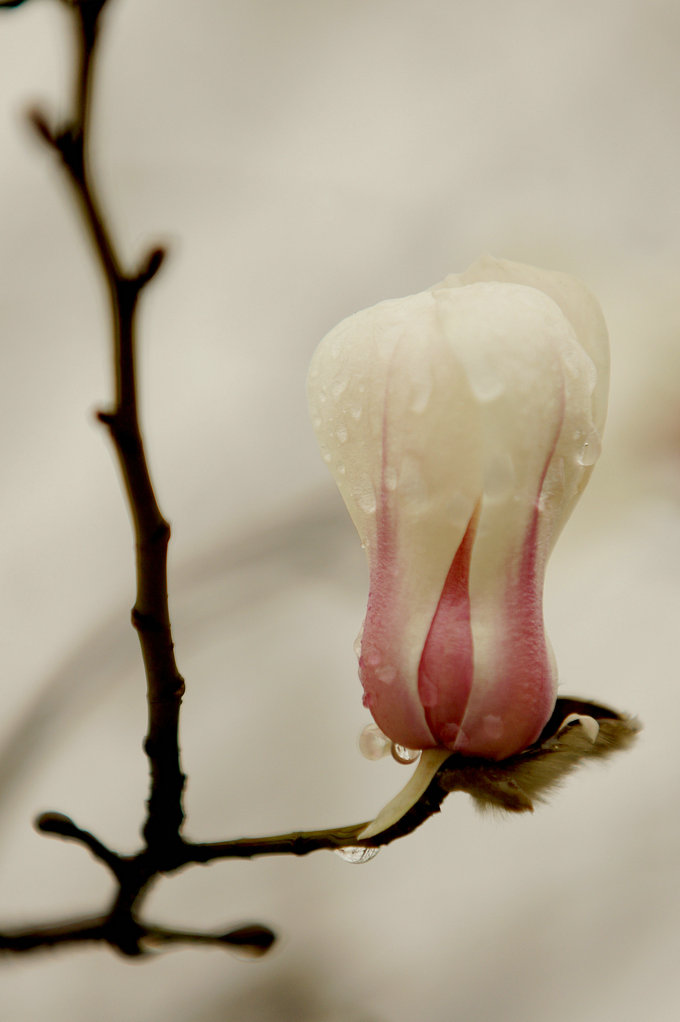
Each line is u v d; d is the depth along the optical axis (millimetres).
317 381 586
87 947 596
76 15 544
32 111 547
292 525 985
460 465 577
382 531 583
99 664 857
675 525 851
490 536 577
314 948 1048
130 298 557
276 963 1039
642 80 1074
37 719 836
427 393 577
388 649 582
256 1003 1025
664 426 831
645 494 843
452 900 1059
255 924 598
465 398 575
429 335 578
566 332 577
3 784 808
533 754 583
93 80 547
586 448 579
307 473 1066
